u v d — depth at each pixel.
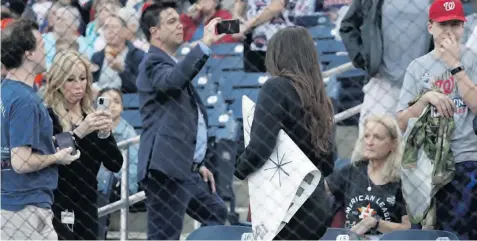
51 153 18.61
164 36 21.11
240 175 16.20
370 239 19.20
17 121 18.08
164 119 20.58
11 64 18.39
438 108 19.45
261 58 26.06
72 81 19.64
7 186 18.28
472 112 19.66
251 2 26.11
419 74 20.50
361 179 19.78
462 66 19.64
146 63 20.91
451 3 20.09
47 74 19.72
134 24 25.80
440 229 19.56
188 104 20.73
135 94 25.66
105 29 25.75
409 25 22.16
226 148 23.59
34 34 18.44
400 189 19.59
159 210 20.64
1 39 18.38
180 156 20.53
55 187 18.61
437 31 20.19
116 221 24.03
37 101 18.31
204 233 18.83
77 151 18.72
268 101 16.12
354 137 24.58
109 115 19.30
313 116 16.27
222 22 20.53
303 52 16.48
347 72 25.25
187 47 26.08
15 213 18.27
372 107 22.34
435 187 19.39
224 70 26.30
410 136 19.59
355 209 19.67
